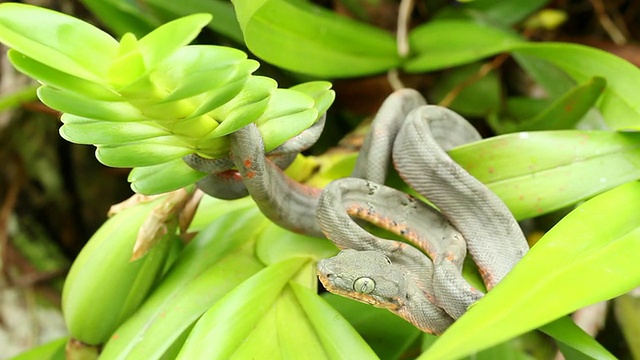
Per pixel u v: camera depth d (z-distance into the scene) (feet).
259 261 2.31
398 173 2.42
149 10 2.59
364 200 2.36
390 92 2.73
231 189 2.27
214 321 2.17
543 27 2.84
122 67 1.99
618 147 2.29
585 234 2.10
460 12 2.72
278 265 2.26
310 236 2.33
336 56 2.56
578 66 2.44
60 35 1.99
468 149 2.34
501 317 1.99
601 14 2.86
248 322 2.17
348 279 2.27
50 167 3.01
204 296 2.26
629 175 2.27
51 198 3.02
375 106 2.75
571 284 2.03
